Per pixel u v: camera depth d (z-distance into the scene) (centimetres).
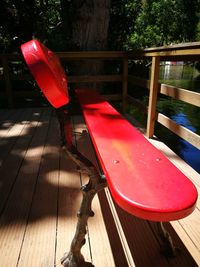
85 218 133
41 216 192
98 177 130
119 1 784
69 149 129
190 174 257
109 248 161
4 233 175
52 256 156
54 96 107
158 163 124
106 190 223
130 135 163
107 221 186
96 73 580
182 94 285
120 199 98
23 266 149
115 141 152
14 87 719
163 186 104
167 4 2831
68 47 604
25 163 280
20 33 889
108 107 244
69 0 665
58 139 352
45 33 852
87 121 196
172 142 416
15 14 870
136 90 775
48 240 168
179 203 94
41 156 297
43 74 101
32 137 362
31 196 218
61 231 176
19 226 181
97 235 172
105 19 567
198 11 2900
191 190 102
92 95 312
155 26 2684
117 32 811
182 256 156
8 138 360
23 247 163
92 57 501
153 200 95
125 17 804
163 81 1217
